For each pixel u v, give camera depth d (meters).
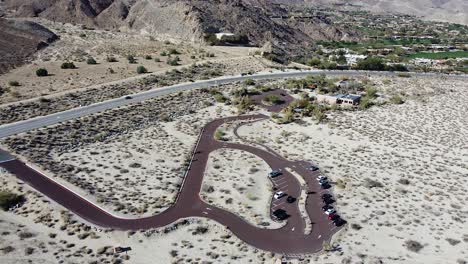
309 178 97.75
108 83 150.75
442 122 134.75
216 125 126.62
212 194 89.38
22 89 138.25
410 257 72.81
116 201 84.81
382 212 85.00
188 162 103.12
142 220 79.38
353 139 119.69
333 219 81.94
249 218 81.69
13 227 75.69
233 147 112.62
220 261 70.00
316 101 150.12
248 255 71.62
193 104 141.00
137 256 70.62
